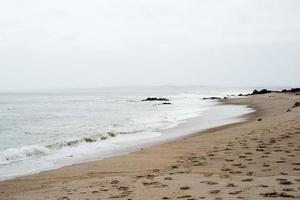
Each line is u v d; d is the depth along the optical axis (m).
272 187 7.72
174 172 10.44
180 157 13.53
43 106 72.06
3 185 10.74
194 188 8.16
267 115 31.83
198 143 16.73
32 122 36.81
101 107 67.00
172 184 8.75
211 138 17.86
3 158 15.68
